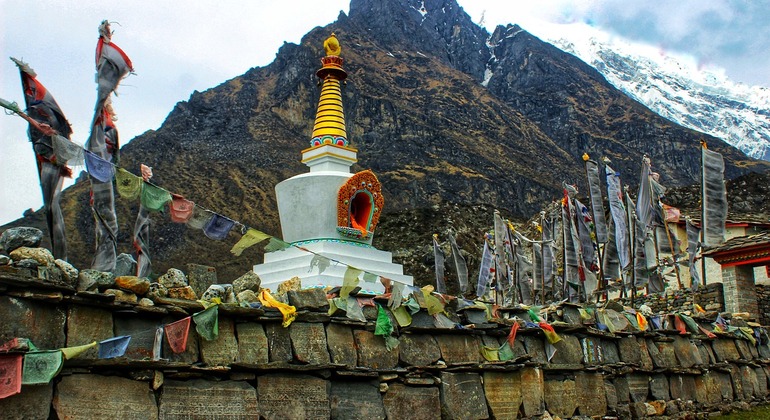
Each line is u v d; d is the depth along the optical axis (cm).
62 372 981
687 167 18275
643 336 1964
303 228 1977
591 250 2450
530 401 1609
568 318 1786
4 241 1003
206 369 1127
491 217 7119
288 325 1257
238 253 1188
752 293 2584
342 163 2133
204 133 13375
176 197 1105
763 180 5259
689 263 2684
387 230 6556
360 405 1319
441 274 3459
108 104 1238
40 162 1073
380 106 15475
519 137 17212
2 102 938
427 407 1412
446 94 17775
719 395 2117
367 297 1405
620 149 18825
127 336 1052
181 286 1153
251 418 1169
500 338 1628
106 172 1036
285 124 14575
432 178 13262
